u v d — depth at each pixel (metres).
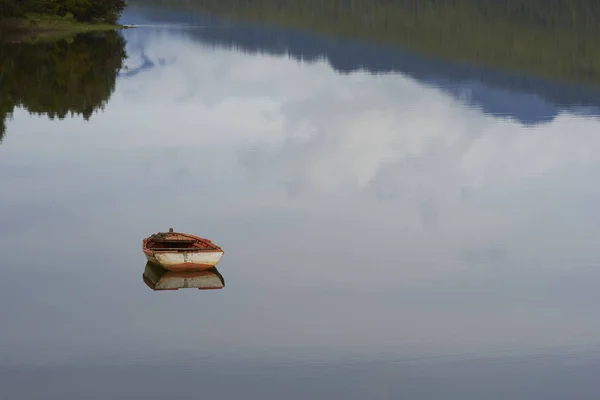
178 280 30.02
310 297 28.58
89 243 33.69
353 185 43.19
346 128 59.22
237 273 30.78
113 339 25.16
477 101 73.38
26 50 107.19
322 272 30.94
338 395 22.23
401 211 38.69
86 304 27.77
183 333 25.58
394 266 31.66
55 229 35.38
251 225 36.34
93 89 76.56
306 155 49.75
